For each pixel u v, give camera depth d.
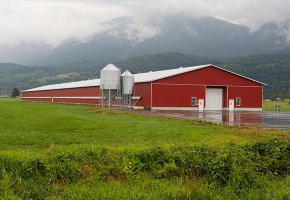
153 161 11.95
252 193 10.54
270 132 21.06
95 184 10.34
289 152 13.51
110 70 51.22
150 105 50.06
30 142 16.05
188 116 35.44
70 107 48.41
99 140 16.98
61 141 16.56
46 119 26.55
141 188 10.20
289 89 128.62
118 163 11.41
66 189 9.89
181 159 11.99
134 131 20.17
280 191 10.54
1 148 14.37
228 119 32.50
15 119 26.59
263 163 12.64
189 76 51.84
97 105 59.06
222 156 11.79
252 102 54.66
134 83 54.38
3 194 9.18
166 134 19.25
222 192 10.54
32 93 93.31
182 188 10.36
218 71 53.31
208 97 53.34
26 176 10.34
